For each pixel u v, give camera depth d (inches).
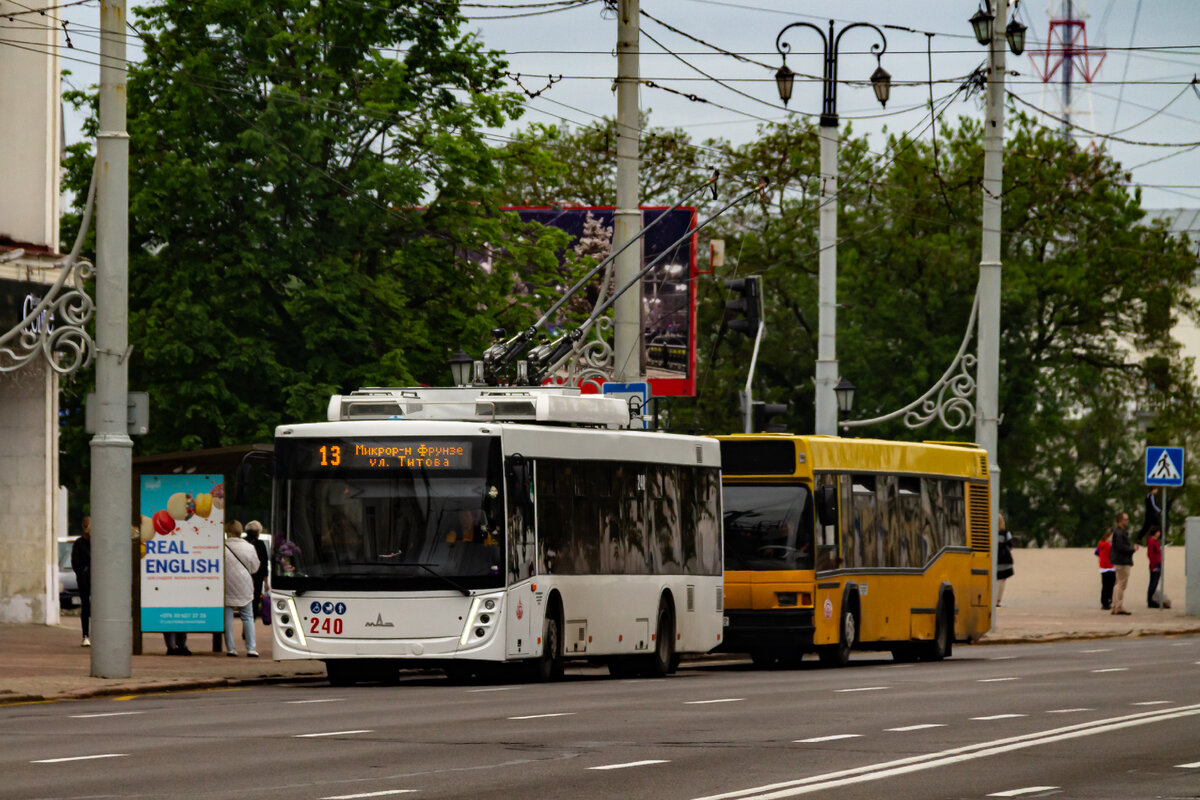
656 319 5374.0
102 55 2058.3
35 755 1229.1
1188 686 1883.6
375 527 2032.5
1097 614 4057.6
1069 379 6742.1
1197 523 3934.5
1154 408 6747.1
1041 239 6653.5
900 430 6496.1
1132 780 1090.7
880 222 6589.6
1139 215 6692.9
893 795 1018.7
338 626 2021.4
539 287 4301.2
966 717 1507.1
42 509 3117.6
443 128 3959.2
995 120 3442.4
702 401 6929.1
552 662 2135.8
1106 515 7214.6
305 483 2053.4
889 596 2650.1
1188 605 3939.5
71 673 2110.0
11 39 3132.4
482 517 2023.9
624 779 1085.1
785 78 3132.4
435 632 2012.8
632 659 2351.1
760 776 1101.1
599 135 6328.7
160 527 2480.3
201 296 3833.7
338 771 1128.2
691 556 2410.2
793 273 6801.2
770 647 2456.9
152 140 3841.0
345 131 3841.0
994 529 3179.1
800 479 2475.4
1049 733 1360.7
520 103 4077.3
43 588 3115.2
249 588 2541.8
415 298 4035.4
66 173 4121.6
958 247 6550.2
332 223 3870.6
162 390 3826.3
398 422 2060.8
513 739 1326.3
